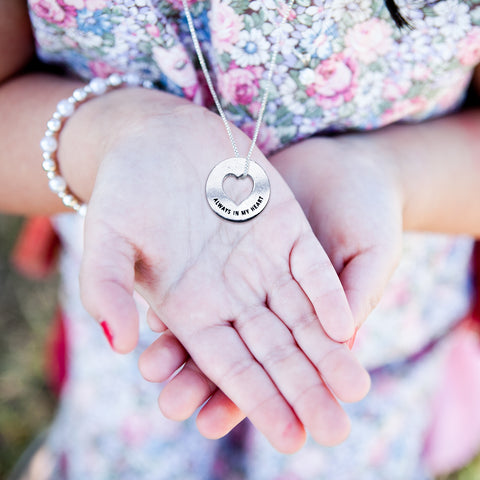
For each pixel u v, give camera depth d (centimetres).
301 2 32
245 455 48
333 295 30
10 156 37
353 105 36
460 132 38
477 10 33
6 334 69
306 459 46
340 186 34
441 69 35
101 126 34
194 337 30
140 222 30
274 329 30
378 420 46
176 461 47
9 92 37
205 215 32
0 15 35
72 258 45
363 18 33
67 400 52
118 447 47
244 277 31
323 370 30
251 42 33
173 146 32
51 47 35
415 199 37
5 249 74
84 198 36
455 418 55
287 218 32
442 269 43
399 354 45
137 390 45
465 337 53
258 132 36
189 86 36
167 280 31
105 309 28
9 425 63
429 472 55
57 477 49
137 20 33
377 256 32
